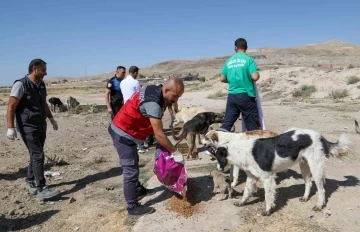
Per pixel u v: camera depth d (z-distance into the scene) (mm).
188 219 5238
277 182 6469
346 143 5387
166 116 16969
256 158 5227
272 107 18609
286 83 28766
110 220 5617
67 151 10406
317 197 5688
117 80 9242
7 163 9211
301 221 4996
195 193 6102
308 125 12039
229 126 6805
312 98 23391
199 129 8195
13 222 5848
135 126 5254
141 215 5457
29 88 6336
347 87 23641
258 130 6262
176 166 5449
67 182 7625
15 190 7195
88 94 45625
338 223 4867
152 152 9555
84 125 15695
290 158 5211
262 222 5062
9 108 6234
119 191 6902
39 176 6633
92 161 9141
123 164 5371
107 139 12203
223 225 5035
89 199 6594
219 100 26188
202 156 8516
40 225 5730
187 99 28766
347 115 14125
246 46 6582
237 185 6441
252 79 6371
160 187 6543
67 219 5875
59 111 22359
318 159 5262
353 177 6539
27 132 6414
